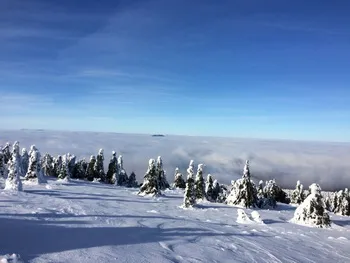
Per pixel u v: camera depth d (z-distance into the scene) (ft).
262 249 49.47
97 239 38.01
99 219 54.75
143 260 32.27
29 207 60.03
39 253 29.14
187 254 38.27
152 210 87.81
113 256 31.71
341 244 66.39
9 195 81.51
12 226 38.52
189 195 109.09
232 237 56.90
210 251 42.06
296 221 97.19
